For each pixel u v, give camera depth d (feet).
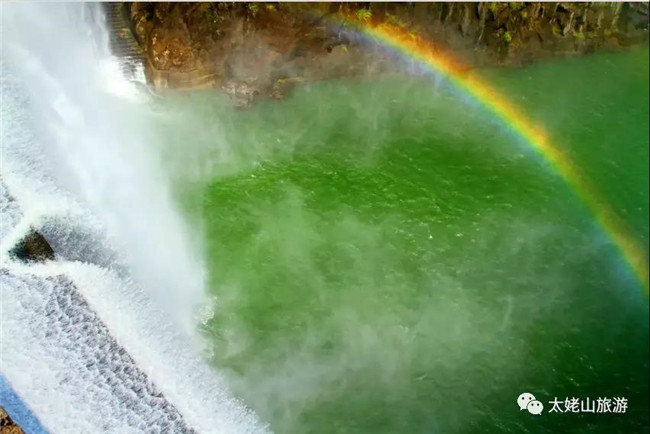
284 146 83.97
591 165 87.04
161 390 53.31
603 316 69.87
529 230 78.69
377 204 79.46
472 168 85.25
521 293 71.20
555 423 60.18
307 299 67.36
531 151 88.53
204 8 88.02
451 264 73.77
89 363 52.01
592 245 77.51
